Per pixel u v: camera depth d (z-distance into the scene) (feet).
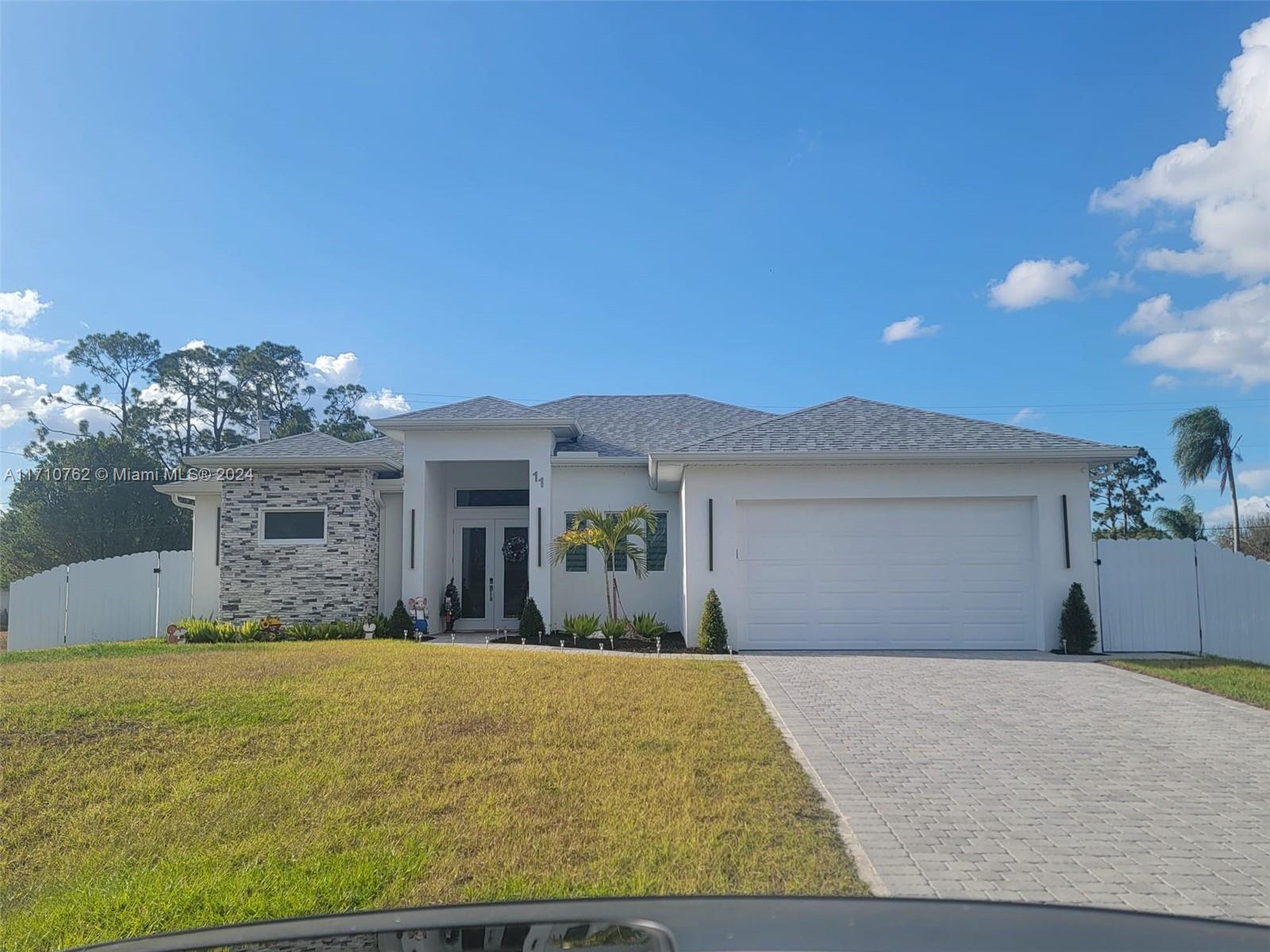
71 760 21.49
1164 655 43.24
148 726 24.41
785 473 46.52
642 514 50.96
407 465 55.88
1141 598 45.80
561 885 14.60
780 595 46.24
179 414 158.51
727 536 46.42
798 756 23.04
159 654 40.09
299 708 26.71
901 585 46.03
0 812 18.47
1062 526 45.47
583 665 36.40
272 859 15.87
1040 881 14.92
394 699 28.12
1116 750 23.94
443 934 5.76
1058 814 18.57
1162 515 110.63
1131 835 17.28
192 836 17.10
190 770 20.92
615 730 24.81
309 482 55.01
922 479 46.14
